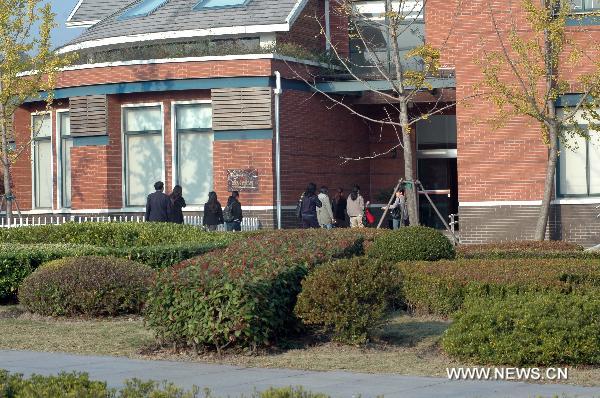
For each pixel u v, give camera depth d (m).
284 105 36.00
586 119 30.23
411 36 39.47
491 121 31.72
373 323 16.08
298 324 16.66
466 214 33.44
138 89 36.66
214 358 15.53
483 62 32.34
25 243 25.80
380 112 40.72
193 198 36.75
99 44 37.72
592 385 12.76
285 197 35.91
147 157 37.34
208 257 17.59
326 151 38.31
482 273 18.14
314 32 39.19
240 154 35.59
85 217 37.75
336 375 13.73
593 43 31.45
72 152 38.19
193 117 36.69
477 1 33.16
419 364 14.55
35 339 17.69
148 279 19.48
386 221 40.81
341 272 16.08
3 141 37.31
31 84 37.03
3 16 36.34
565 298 14.74
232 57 35.44
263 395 9.79
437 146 40.91
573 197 32.44
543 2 30.20
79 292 19.81
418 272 18.92
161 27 37.06
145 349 16.36
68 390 10.42
